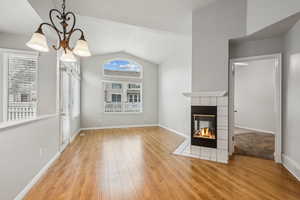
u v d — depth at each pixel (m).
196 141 3.34
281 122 2.94
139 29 4.48
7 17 2.58
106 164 2.90
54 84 3.40
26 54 3.24
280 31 2.75
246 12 2.83
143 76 7.37
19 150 1.92
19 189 1.90
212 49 3.18
